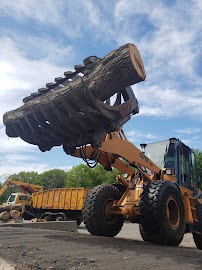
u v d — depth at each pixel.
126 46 4.83
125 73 4.82
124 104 5.30
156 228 5.72
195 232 7.05
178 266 3.47
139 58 4.93
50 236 5.57
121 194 7.14
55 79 5.61
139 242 5.85
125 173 7.09
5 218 20.23
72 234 6.32
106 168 6.64
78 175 53.91
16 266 3.10
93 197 6.66
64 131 5.36
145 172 6.88
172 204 6.08
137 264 3.43
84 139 5.28
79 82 5.10
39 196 21.36
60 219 19.75
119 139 6.22
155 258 3.91
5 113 6.34
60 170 86.69
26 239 4.98
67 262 3.32
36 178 88.25
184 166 7.95
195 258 4.12
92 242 5.05
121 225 6.98
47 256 3.60
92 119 4.99
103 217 6.64
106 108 5.03
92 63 5.21
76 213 20.31
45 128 5.62
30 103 5.82
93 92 4.95
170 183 6.08
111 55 4.91
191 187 8.12
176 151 7.67
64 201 20.16
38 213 21.58
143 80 4.96
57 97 5.30
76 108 5.26
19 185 25.30
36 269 2.99
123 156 6.28
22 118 5.94
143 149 7.29
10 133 6.34
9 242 4.62
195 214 7.27
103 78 4.89
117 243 5.21
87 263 3.32
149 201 5.71
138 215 6.36
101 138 5.22
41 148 6.11
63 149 5.75
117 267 3.21
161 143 7.95
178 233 5.97
